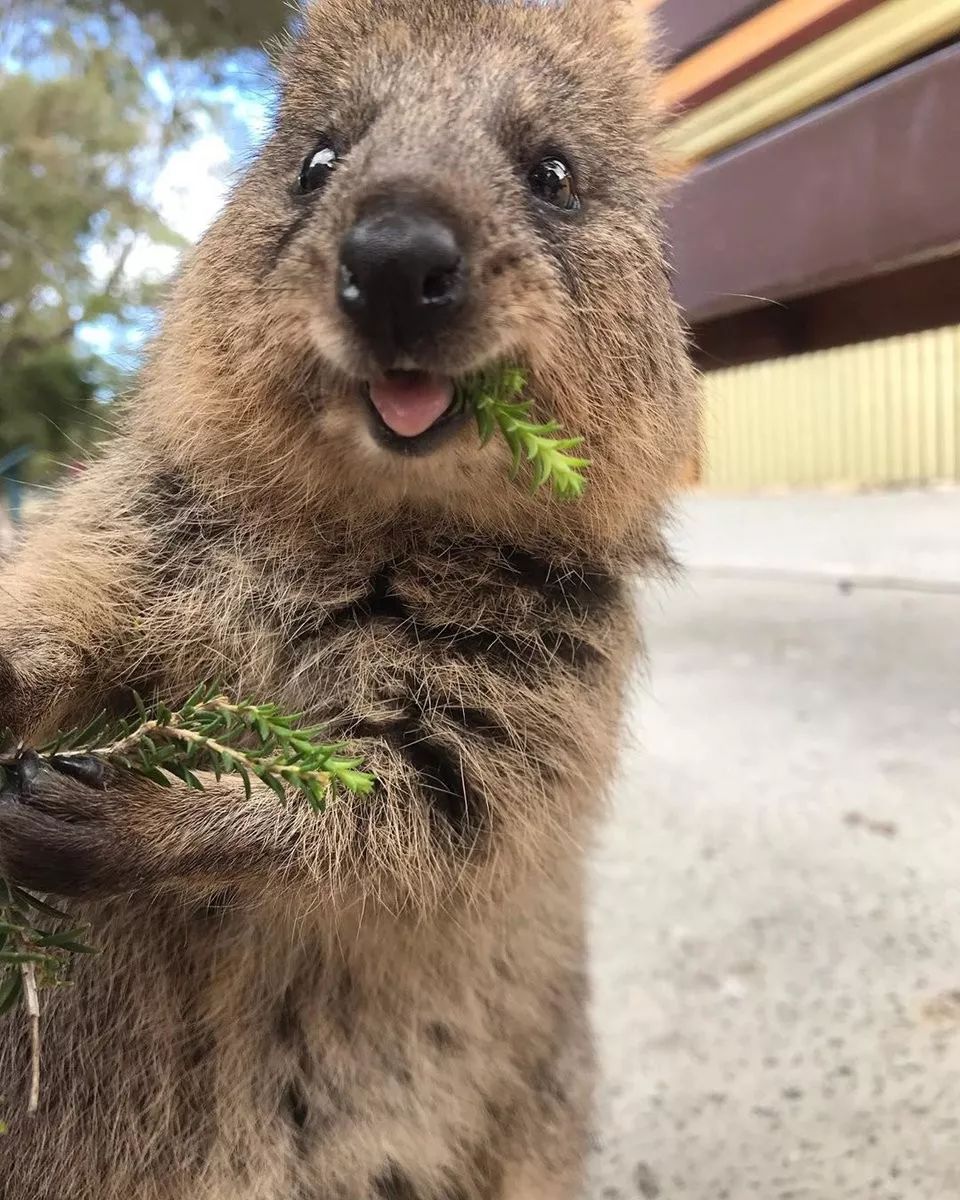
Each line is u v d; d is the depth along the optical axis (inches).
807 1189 9.8
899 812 16.6
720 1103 10.9
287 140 9.1
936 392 55.9
